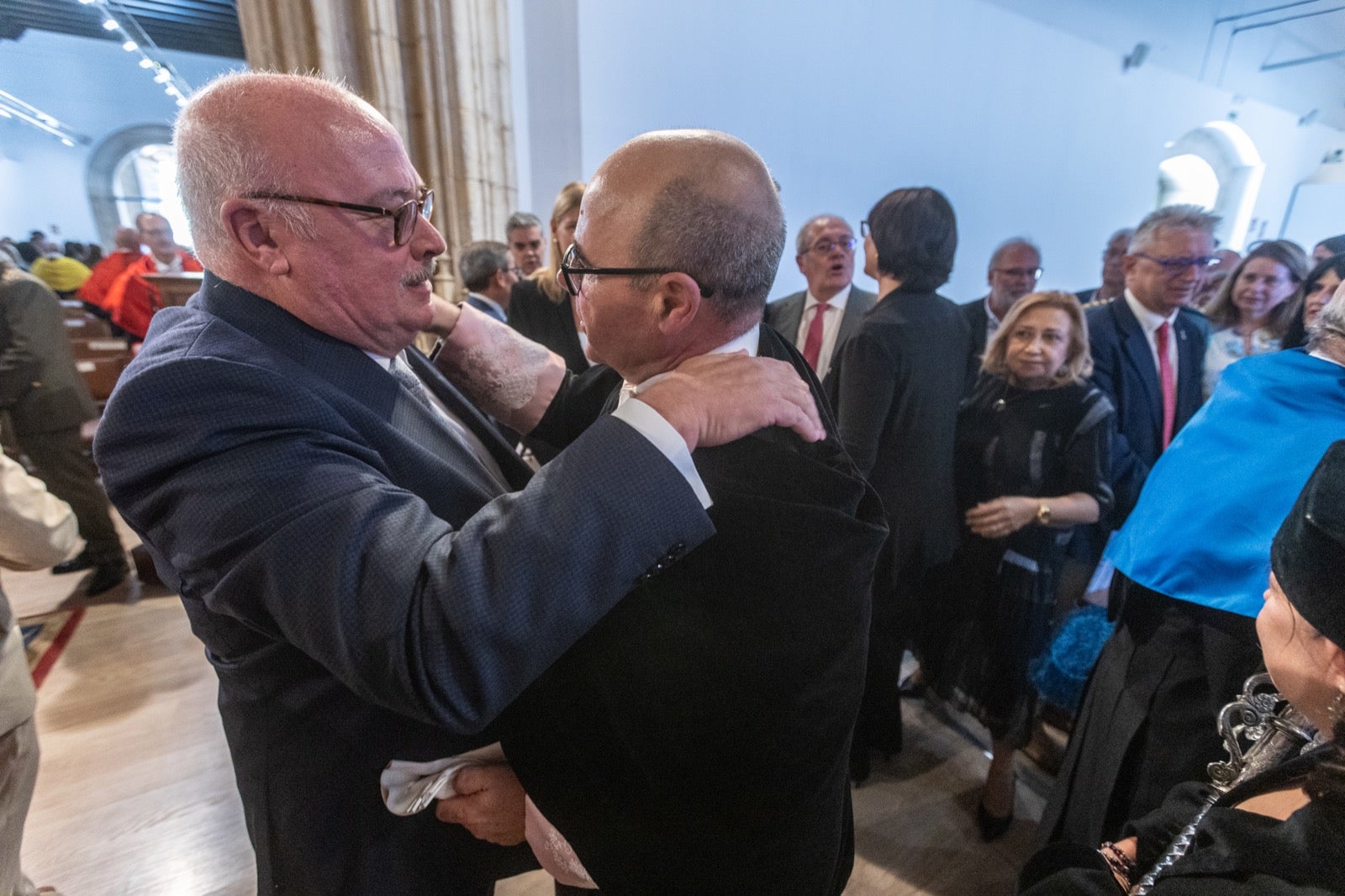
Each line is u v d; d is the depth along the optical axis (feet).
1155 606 3.11
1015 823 4.95
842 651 1.86
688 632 1.73
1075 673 5.21
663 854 1.95
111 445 1.67
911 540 4.71
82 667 6.48
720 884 2.00
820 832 2.05
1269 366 2.78
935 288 4.63
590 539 1.49
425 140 9.05
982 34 9.33
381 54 8.46
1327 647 1.19
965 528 4.85
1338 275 3.44
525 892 4.47
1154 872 1.39
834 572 1.76
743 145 1.76
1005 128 9.92
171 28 16.84
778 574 1.70
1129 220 9.46
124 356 12.96
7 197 26.18
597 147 9.23
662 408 1.60
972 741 5.86
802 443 1.97
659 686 1.76
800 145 8.93
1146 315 5.01
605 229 1.72
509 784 2.27
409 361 2.90
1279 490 2.58
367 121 2.00
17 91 24.91
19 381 7.06
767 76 8.58
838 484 1.82
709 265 1.68
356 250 1.98
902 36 8.92
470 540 1.54
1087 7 8.82
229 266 2.01
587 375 3.28
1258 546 2.61
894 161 9.55
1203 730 2.88
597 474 1.52
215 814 4.82
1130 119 8.90
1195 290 4.84
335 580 1.50
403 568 1.52
